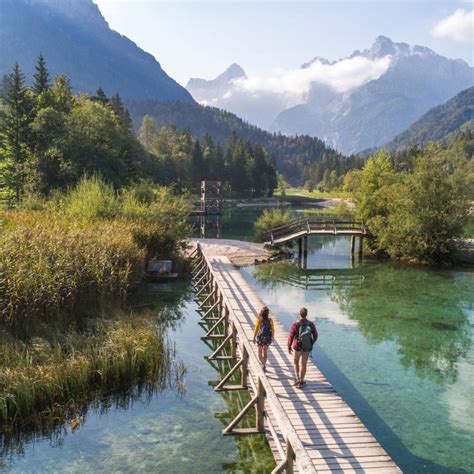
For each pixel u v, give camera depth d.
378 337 16.00
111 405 10.38
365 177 35.53
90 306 15.06
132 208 26.72
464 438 9.47
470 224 39.59
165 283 23.00
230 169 126.12
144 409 10.25
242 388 11.23
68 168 45.28
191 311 18.44
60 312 13.72
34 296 12.60
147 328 13.74
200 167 115.88
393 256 33.19
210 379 11.98
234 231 50.34
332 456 7.78
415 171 30.80
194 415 10.04
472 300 21.19
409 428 9.87
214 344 14.85
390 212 32.75
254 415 10.10
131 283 18.48
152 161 89.75
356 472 7.34
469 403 11.09
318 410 9.41
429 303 20.69
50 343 11.78
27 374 9.84
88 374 10.70
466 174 29.72
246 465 8.26
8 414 9.24
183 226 28.17
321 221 33.53
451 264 30.25
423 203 29.62
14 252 14.44
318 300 21.38
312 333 10.43
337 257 34.31
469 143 145.25
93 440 8.96
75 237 17.53
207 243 34.97
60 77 68.31
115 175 49.03
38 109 55.06
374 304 20.56
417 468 8.38
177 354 13.75
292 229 34.62
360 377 12.60
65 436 9.07
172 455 8.52
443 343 15.46
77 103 64.62
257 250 33.47
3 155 54.12
